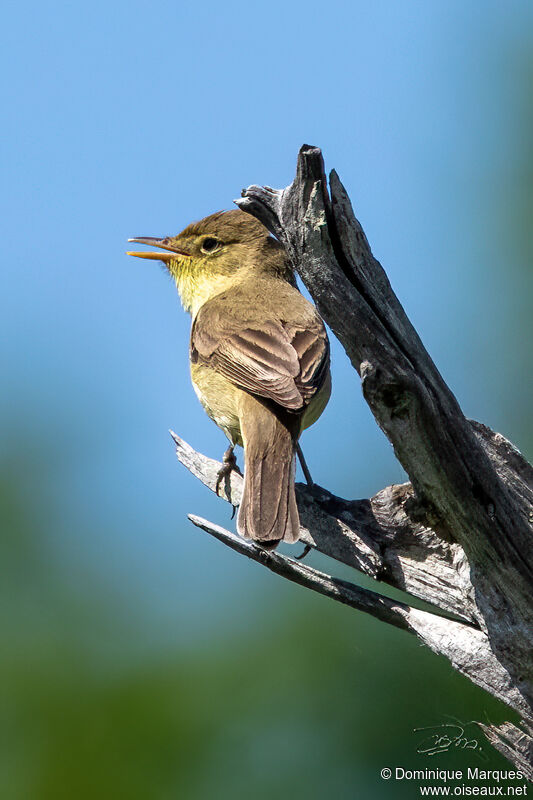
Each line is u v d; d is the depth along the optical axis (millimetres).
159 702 10594
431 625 8562
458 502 7898
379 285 7848
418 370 7758
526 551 7965
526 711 8258
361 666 10734
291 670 10836
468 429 7777
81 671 10711
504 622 8180
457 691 10406
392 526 8875
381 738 10492
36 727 10391
